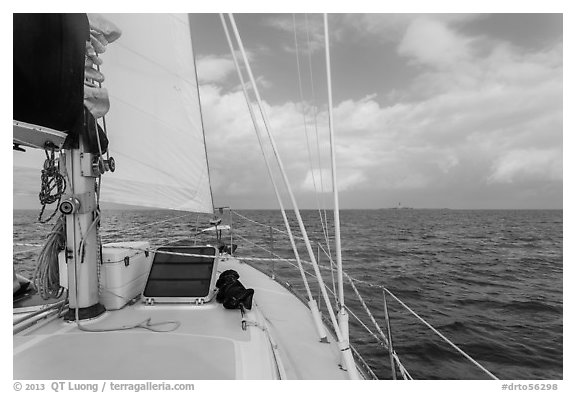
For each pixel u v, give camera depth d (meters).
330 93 1.67
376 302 8.34
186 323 2.50
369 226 43.59
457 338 6.58
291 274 9.55
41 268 2.42
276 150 1.78
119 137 3.66
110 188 3.64
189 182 4.25
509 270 14.26
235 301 2.73
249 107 2.04
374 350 5.73
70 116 1.83
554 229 42.31
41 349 2.06
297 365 2.35
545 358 5.92
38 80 1.65
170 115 3.99
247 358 1.97
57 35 1.69
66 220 2.46
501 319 7.92
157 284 2.97
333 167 1.71
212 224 4.70
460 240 26.83
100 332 2.32
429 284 11.20
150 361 1.93
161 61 3.83
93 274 2.55
